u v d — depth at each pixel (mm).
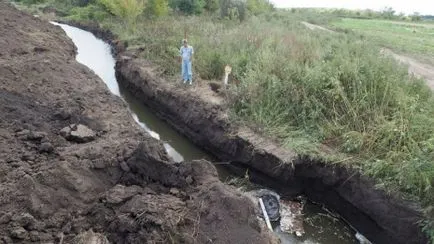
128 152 6820
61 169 5895
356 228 7488
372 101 8625
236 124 9055
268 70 10148
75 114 8477
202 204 5816
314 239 7121
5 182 5551
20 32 13859
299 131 8617
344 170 7551
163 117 11289
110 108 9516
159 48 14055
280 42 12633
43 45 13281
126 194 5812
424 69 13312
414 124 7688
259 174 8469
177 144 10125
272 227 7215
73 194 5746
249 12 22219
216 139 9258
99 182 6227
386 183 6957
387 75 9359
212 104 9742
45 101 9078
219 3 21375
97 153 6738
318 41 13219
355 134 7961
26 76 10023
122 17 18656
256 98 9492
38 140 6938
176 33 15602
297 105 9125
